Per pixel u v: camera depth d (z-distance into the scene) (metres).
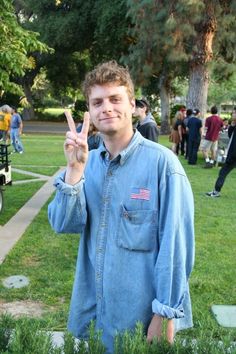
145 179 1.92
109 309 1.96
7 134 17.05
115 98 1.91
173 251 1.87
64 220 2.03
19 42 6.71
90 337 1.84
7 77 6.86
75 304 2.13
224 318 3.90
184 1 17.52
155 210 1.90
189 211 1.94
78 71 40.56
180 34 18.72
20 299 4.26
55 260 5.32
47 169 12.96
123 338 1.78
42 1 31.30
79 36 31.67
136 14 20.75
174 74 28.22
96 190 2.01
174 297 1.88
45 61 36.81
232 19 18.70
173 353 1.76
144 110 5.85
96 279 2.00
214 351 1.77
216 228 6.99
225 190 10.30
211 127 13.86
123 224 1.92
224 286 4.64
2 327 1.98
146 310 1.92
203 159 15.86
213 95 41.16
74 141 1.93
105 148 2.03
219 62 20.09
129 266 1.92
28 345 1.79
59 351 1.80
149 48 21.97
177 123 16.84
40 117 44.09
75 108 38.38
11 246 5.79
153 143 1.99
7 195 9.17
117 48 30.72
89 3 30.02
